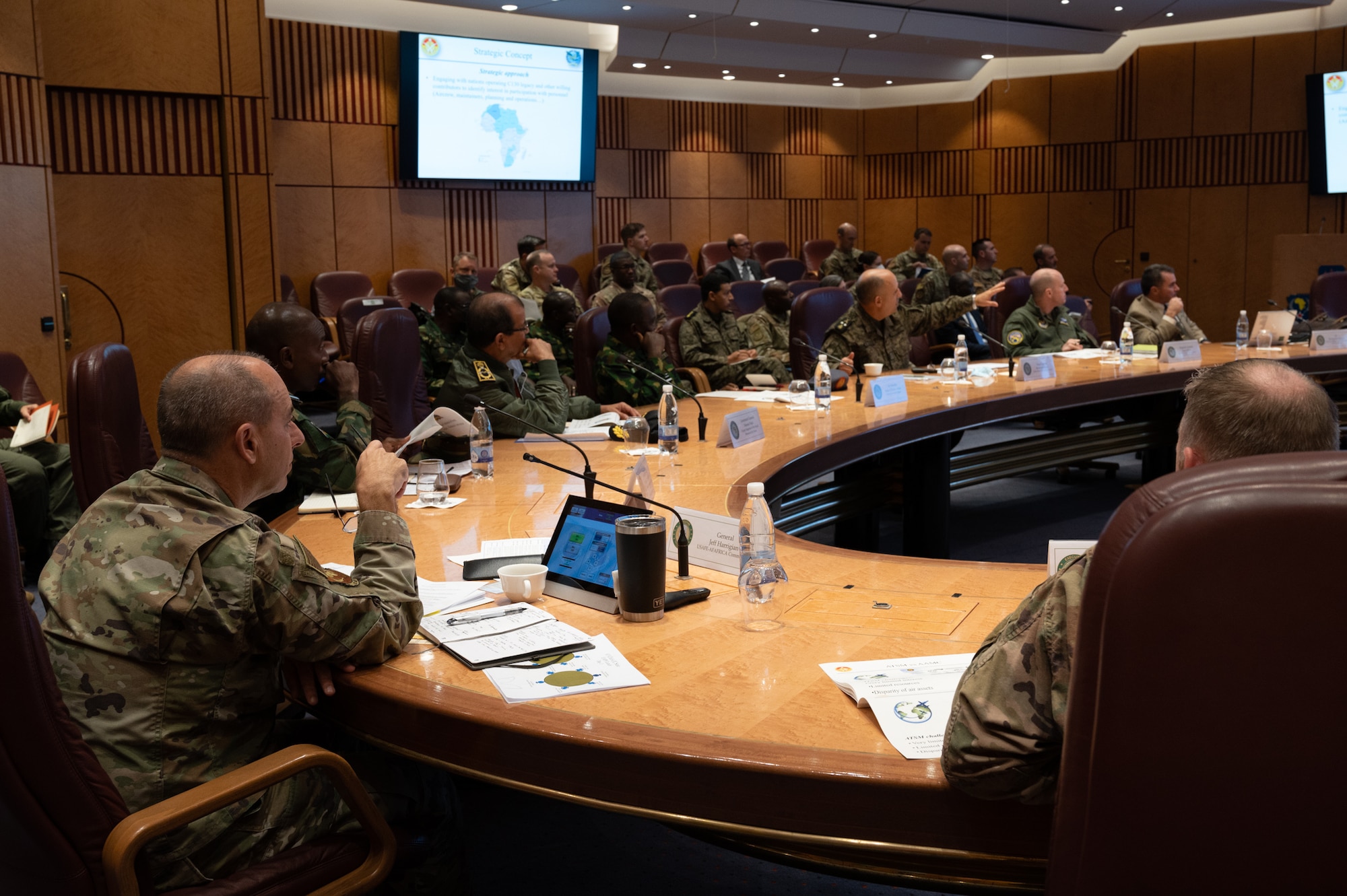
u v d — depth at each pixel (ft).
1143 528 2.84
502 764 4.61
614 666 5.19
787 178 42.01
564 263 35.94
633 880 7.39
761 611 5.98
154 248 22.12
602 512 6.60
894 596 6.31
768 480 9.59
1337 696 2.76
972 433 26.03
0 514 3.80
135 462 8.66
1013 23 35.29
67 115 21.17
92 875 4.10
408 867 5.40
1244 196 38.14
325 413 22.97
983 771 3.76
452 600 6.25
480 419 10.04
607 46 35.19
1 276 18.30
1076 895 3.13
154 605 4.61
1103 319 40.91
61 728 3.99
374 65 31.58
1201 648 2.81
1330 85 35.83
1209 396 3.85
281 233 30.76
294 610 4.89
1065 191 40.70
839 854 4.52
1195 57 38.14
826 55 36.91
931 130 42.29
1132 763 2.95
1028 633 3.78
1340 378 20.27
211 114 22.26
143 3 21.18
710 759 4.19
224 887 4.58
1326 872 2.89
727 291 19.76
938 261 38.42
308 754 4.58
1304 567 2.71
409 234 32.83
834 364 16.93
